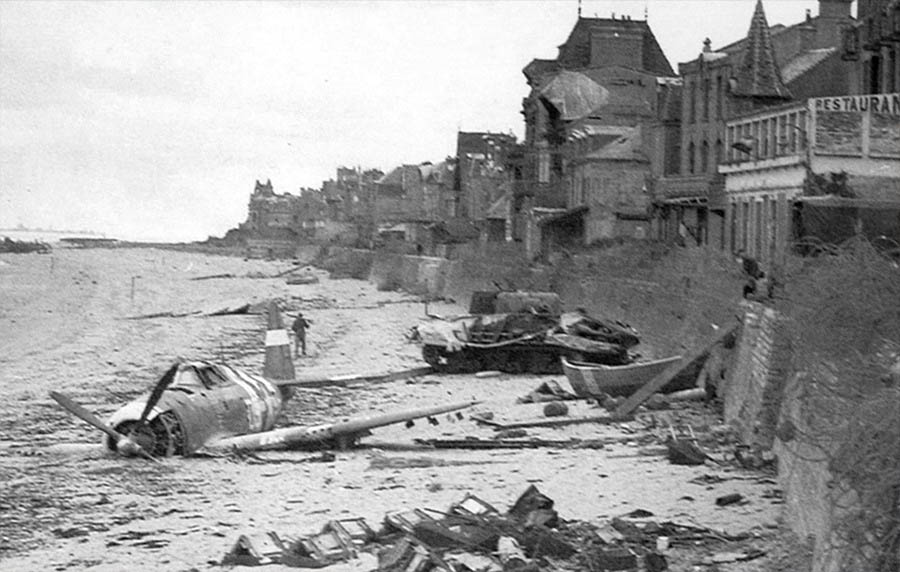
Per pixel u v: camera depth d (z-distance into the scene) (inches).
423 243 5541.3
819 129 1809.8
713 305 1788.9
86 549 900.0
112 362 2375.7
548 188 3924.7
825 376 759.1
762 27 2485.2
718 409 1535.4
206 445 1321.4
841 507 584.1
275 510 1024.9
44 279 6092.5
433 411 1409.9
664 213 2886.3
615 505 1002.1
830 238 1517.0
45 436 1481.3
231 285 5610.2
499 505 1008.2
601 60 4264.3
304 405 1717.5
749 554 817.5
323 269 7263.8
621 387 1665.8
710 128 2714.1
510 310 2359.7
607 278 2588.6
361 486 1123.3
